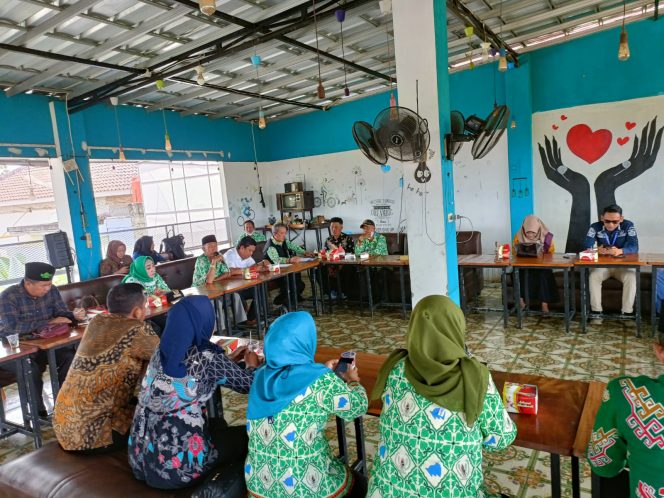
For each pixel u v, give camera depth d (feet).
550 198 22.39
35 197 33.99
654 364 11.66
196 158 27.14
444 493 4.06
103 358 6.76
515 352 13.24
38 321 11.28
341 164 28.68
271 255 19.17
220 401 8.55
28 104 19.65
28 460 6.79
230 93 23.53
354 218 28.73
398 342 15.06
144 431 5.84
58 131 20.53
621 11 17.33
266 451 5.04
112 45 15.23
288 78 22.27
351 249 20.59
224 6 14.15
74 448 6.79
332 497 5.18
